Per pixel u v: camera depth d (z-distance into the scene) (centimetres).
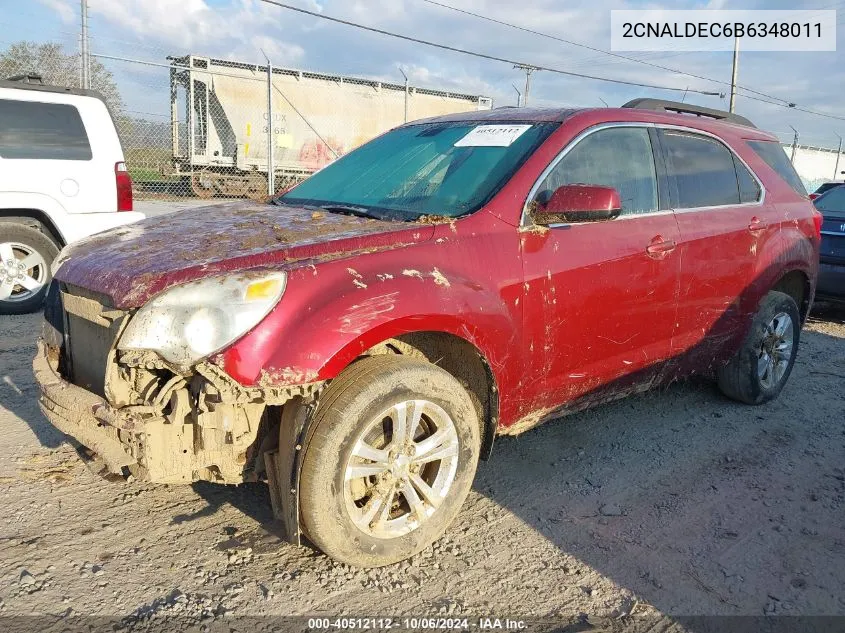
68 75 1223
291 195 422
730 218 442
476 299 303
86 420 280
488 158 361
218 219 354
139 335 252
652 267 385
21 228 704
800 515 353
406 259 293
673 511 351
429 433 302
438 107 2292
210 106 1903
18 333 632
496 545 314
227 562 291
